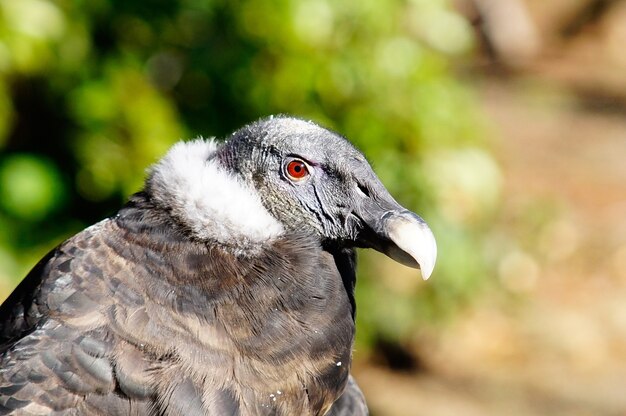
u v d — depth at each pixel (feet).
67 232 34.65
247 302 18.34
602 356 51.57
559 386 48.73
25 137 34.78
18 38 31.96
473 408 46.55
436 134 37.14
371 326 43.34
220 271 18.42
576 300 56.24
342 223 20.16
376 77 35.58
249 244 18.79
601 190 70.85
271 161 19.97
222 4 34.40
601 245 62.08
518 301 54.29
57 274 18.28
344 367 19.29
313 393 18.60
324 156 20.15
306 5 33.71
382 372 48.75
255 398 17.95
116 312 17.78
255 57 34.35
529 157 76.64
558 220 63.21
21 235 34.40
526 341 52.21
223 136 34.68
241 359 18.02
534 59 104.94
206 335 17.94
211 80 34.73
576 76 99.50
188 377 17.60
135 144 34.06
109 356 17.52
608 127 84.48
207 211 18.60
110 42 34.71
